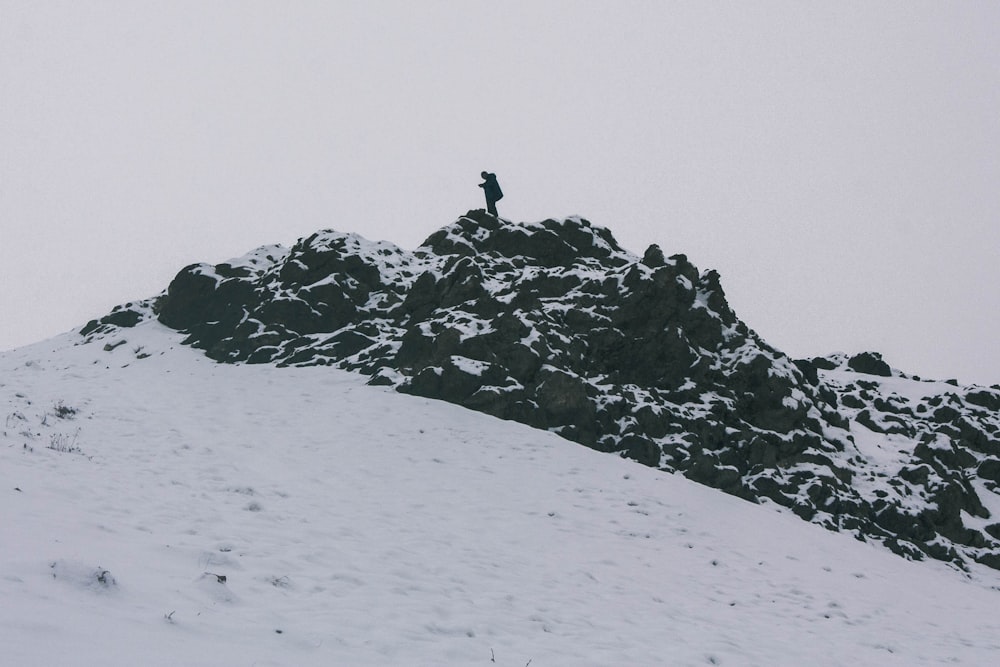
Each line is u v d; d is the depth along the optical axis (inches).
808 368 1235.2
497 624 431.5
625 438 935.7
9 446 627.8
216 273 1357.0
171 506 547.5
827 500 919.0
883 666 488.7
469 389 981.2
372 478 749.9
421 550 566.3
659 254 1167.0
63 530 425.7
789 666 455.5
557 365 1008.2
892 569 773.9
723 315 1170.6
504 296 1138.7
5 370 1138.0
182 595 354.3
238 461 738.2
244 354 1165.1
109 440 745.6
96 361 1169.4
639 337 1082.1
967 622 649.0
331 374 1082.7
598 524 714.2
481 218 1391.5
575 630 454.0
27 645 244.4
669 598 569.9
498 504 725.3
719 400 1031.6
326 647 332.2
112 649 259.8
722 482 901.8
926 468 1013.2
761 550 727.7
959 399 1311.5
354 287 1235.2
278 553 484.7
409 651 351.6
